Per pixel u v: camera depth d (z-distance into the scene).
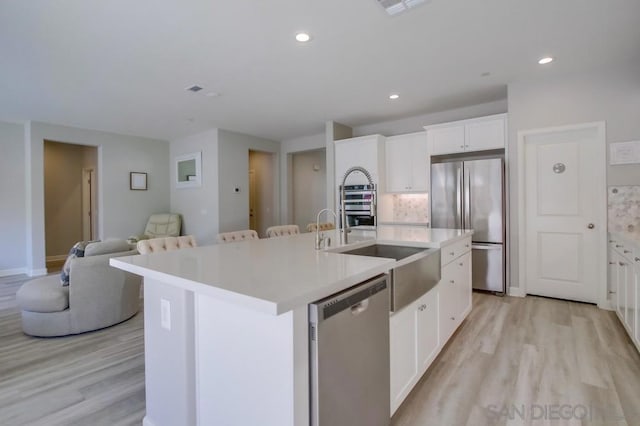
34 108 4.64
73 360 2.47
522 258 3.91
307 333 1.11
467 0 2.26
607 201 3.44
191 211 6.65
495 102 4.57
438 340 2.31
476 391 1.97
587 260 3.63
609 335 2.75
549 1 2.28
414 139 5.04
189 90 3.96
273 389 1.12
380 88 3.98
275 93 4.12
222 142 6.13
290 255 1.84
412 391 1.98
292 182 7.39
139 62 3.17
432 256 2.20
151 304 1.62
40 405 1.92
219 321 1.30
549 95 3.68
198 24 2.51
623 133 3.35
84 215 7.35
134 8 2.29
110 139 6.26
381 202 5.26
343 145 5.50
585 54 3.11
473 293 4.09
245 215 6.54
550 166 3.80
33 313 2.89
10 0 2.17
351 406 1.26
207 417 1.38
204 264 1.56
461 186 4.21
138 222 6.66
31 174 5.32
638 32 2.70
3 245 5.45
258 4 2.27
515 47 2.96
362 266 1.47
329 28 2.60
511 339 2.70
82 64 3.19
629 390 1.96
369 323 1.37
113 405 1.92
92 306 3.01
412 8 2.34
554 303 3.64
